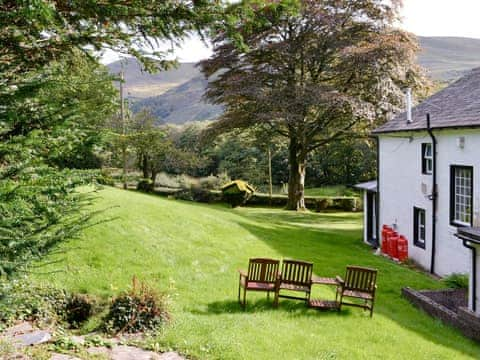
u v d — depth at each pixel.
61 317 7.16
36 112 3.83
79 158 4.14
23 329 6.25
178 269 10.48
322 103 21.16
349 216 27.50
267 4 3.88
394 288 11.61
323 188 39.25
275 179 39.88
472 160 11.70
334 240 18.31
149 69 4.27
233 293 9.56
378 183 17.34
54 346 5.79
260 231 17.00
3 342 5.47
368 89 22.42
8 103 3.67
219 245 13.28
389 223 16.58
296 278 9.26
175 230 13.46
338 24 22.42
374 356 6.82
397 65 21.78
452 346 7.76
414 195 14.77
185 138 39.78
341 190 37.28
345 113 22.91
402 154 15.55
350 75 23.48
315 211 30.41
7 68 3.86
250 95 22.47
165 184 33.34
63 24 3.56
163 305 7.44
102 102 4.27
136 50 4.08
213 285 9.88
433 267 13.61
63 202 3.76
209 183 34.50
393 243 15.35
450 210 12.79
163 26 3.87
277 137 29.53
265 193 36.19
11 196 3.10
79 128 4.02
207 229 14.83
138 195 18.70
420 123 14.21
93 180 3.84
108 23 3.82
